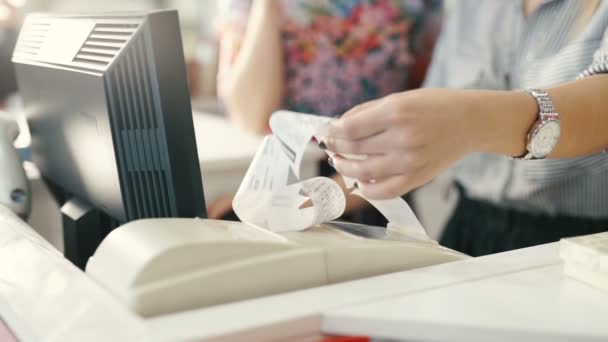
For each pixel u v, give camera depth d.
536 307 0.57
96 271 0.64
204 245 0.59
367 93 1.86
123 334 0.51
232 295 0.59
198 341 0.51
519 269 0.67
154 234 0.61
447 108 0.66
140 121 0.71
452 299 0.59
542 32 1.29
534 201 1.31
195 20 3.08
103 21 0.77
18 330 0.56
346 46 1.82
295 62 1.82
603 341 0.52
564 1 1.26
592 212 1.25
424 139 0.64
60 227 1.17
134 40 0.69
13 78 1.58
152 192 0.73
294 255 0.62
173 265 0.57
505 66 1.38
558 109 0.77
